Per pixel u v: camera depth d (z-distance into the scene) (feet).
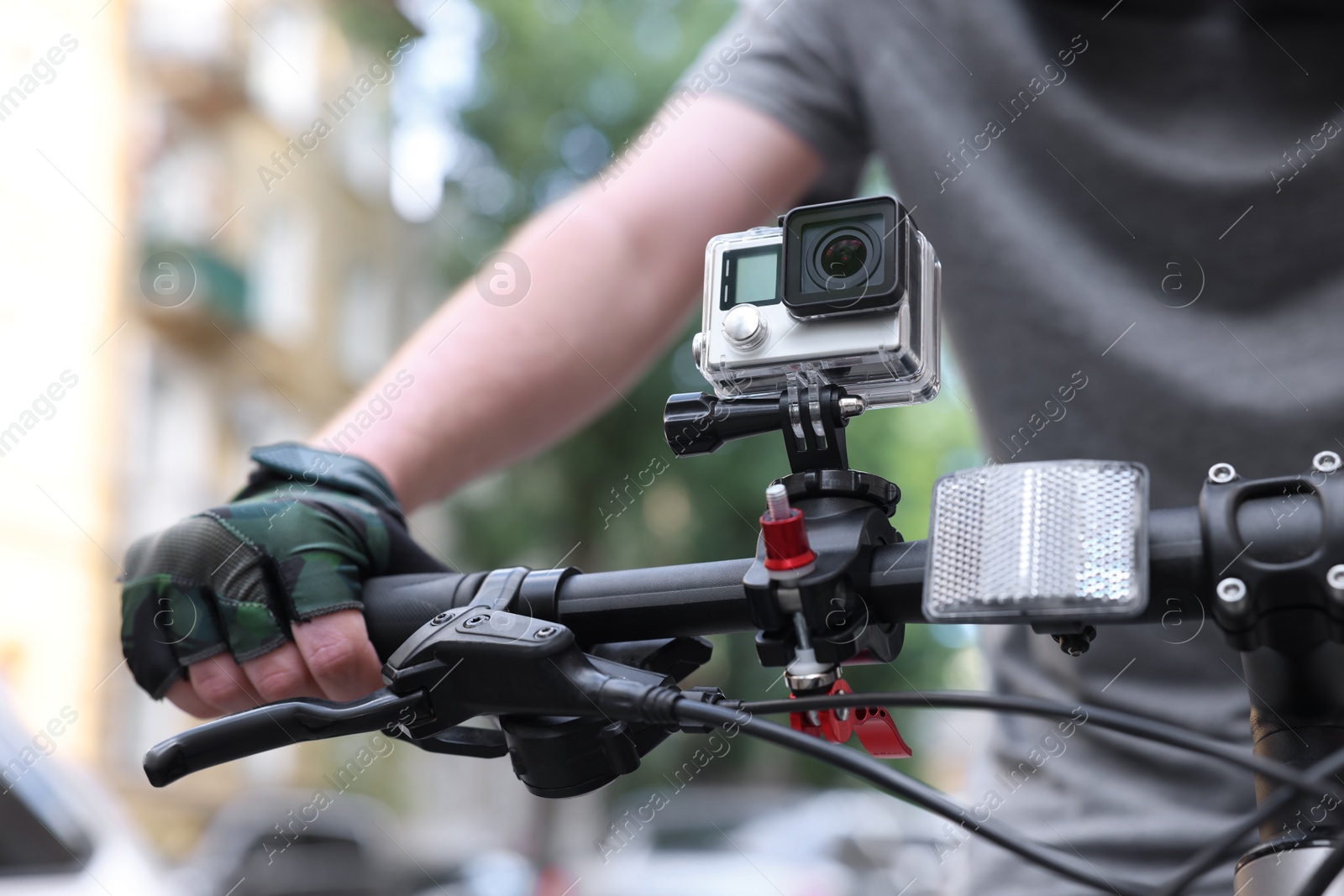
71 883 8.70
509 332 4.13
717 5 44.14
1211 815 3.57
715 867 25.64
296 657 3.01
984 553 2.32
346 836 22.75
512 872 30.45
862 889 24.95
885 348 2.61
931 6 4.27
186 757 2.62
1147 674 3.72
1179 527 2.31
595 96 43.32
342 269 60.44
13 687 33.09
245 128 53.57
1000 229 3.97
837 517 2.60
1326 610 2.17
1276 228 3.69
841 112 4.58
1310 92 3.77
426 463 3.94
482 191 43.55
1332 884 2.13
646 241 4.43
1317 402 3.54
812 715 2.52
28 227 33.94
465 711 2.68
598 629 2.81
